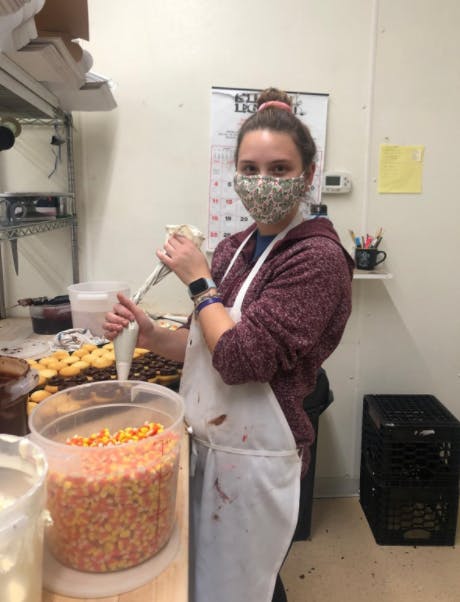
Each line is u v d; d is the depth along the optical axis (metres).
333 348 1.01
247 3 1.91
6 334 1.81
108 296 1.73
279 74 1.97
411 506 1.92
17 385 0.80
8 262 2.06
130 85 1.95
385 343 2.19
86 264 2.07
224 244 1.23
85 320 1.73
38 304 1.83
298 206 1.08
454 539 1.95
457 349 2.21
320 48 1.96
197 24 1.92
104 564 0.67
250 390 1.00
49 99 1.67
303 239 0.98
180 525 0.78
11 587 0.50
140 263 2.08
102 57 1.93
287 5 1.92
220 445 1.04
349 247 2.11
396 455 1.88
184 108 1.98
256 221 1.08
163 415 0.89
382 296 2.15
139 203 2.04
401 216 2.10
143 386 0.91
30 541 0.52
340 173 2.03
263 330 0.87
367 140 2.03
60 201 1.78
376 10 1.94
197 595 1.09
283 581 1.73
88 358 1.45
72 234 2.01
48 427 0.81
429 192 2.09
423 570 1.80
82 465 0.66
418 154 2.05
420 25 1.97
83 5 1.39
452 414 2.15
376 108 2.01
